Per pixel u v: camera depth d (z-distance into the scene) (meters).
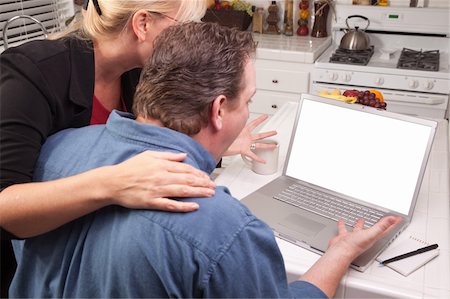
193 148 0.74
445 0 3.36
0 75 0.96
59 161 0.84
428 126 1.17
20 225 0.77
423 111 3.04
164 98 0.72
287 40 3.57
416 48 3.52
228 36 0.75
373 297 0.97
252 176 1.48
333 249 1.00
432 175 1.46
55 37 1.14
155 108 0.73
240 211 0.70
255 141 1.50
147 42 1.08
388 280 0.99
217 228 0.66
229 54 0.73
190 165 0.72
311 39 3.62
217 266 0.65
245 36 0.77
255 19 3.79
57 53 1.04
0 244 1.02
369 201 1.27
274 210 1.26
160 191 0.68
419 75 2.96
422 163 1.18
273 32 3.80
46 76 1.00
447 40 3.42
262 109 3.43
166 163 0.71
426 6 3.40
